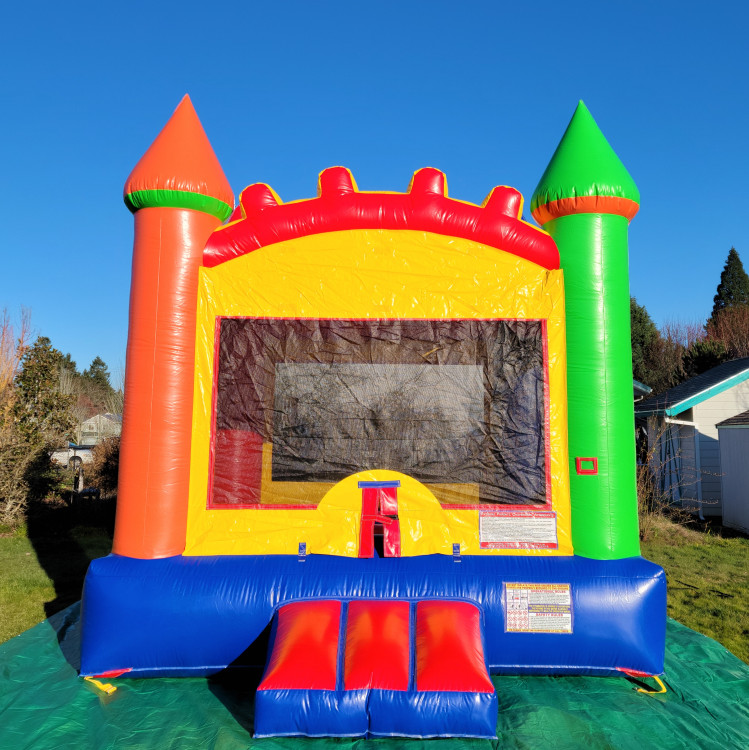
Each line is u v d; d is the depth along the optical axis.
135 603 4.15
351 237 4.84
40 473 11.30
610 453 4.60
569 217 4.81
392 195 4.87
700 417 11.93
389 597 4.18
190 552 4.57
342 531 4.62
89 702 3.91
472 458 4.70
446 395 4.75
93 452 13.26
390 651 3.68
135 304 4.68
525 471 4.68
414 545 4.60
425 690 3.49
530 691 4.11
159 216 4.70
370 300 4.81
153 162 4.69
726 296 31.86
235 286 4.80
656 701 3.96
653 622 4.20
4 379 14.20
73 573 7.44
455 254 4.83
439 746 3.43
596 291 4.72
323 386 4.76
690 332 32.66
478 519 4.63
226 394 4.71
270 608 4.17
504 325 4.79
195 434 4.67
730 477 10.66
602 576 4.28
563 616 4.17
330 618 3.95
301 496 4.66
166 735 3.53
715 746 3.41
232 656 4.18
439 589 4.21
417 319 4.80
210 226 4.83
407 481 4.67
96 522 10.97
